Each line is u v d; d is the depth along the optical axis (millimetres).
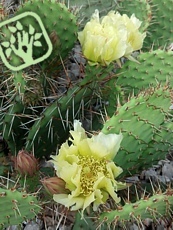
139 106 556
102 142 544
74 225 623
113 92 681
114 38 620
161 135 613
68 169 529
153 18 822
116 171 545
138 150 607
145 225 683
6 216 544
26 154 594
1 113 706
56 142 698
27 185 609
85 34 636
